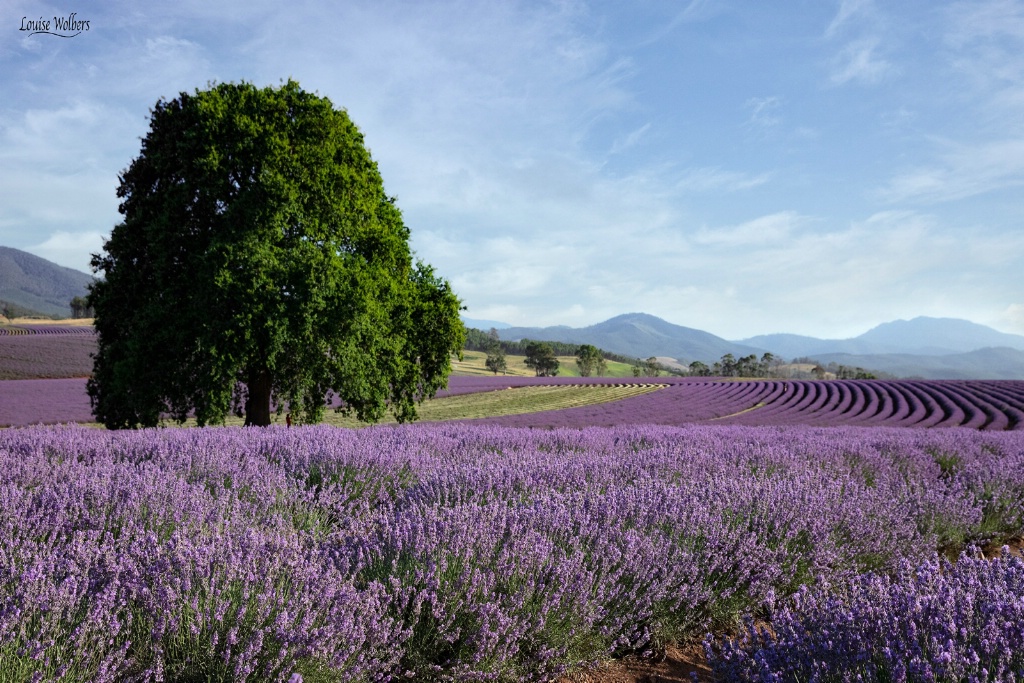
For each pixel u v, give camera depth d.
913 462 8.00
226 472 5.65
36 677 2.14
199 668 2.45
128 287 14.09
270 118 14.54
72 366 43.53
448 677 2.78
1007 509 6.14
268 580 2.86
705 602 3.78
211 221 13.77
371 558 3.46
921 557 4.73
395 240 15.89
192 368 13.39
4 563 2.90
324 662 2.54
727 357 133.50
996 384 51.66
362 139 16.48
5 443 6.92
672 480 6.05
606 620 3.37
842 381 60.25
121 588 2.74
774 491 5.20
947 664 2.20
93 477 4.67
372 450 6.60
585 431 10.73
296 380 14.45
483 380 58.25
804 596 3.20
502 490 5.19
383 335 16.06
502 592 3.23
